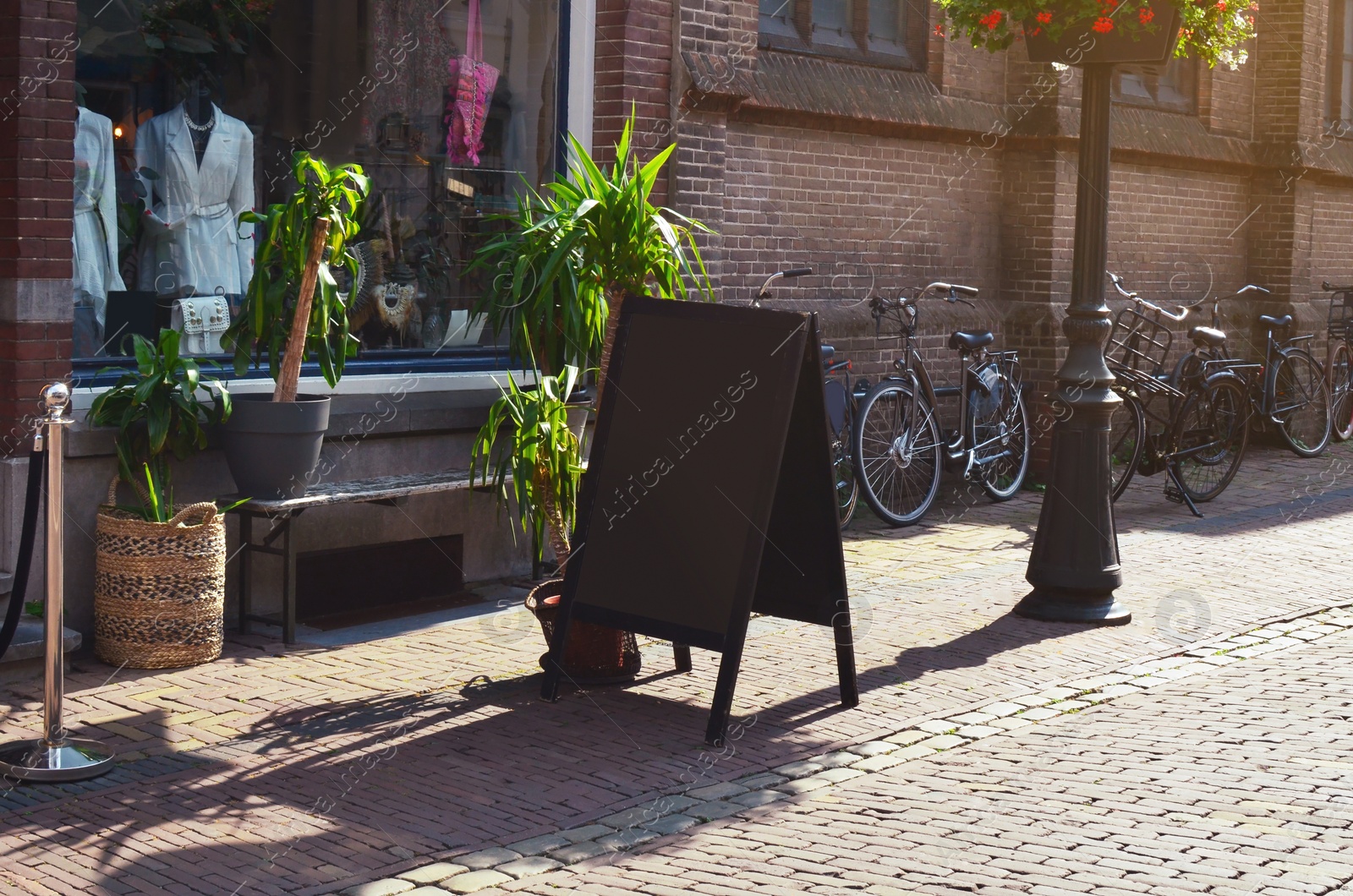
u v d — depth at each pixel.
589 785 4.86
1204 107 13.69
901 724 5.59
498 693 5.90
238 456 6.41
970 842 4.37
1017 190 11.80
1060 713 5.80
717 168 9.22
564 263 6.76
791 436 5.69
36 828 4.36
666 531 5.59
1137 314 11.06
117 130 7.05
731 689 5.33
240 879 4.02
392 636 6.84
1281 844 4.32
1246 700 5.94
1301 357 13.29
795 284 10.34
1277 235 14.34
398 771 4.94
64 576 6.30
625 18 8.45
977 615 7.36
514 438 6.46
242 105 7.61
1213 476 11.12
